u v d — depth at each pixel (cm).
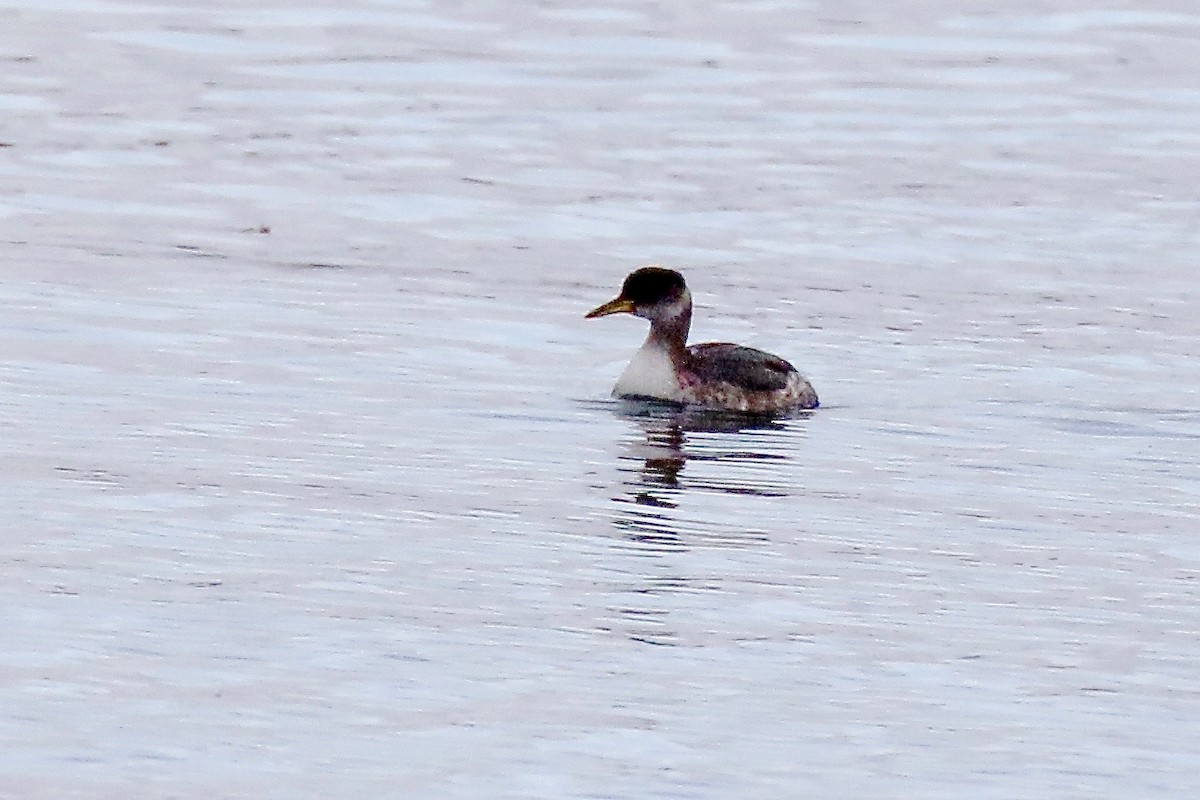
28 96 3434
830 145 3222
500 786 1078
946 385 2003
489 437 1777
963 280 2455
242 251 2528
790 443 1792
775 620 1335
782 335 2198
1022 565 1467
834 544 1504
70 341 2052
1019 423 1869
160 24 4038
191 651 1240
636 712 1176
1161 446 1803
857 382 2019
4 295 2241
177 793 1059
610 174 3006
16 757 1090
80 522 1484
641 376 1930
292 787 1069
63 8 4153
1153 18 4297
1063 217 2789
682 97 3553
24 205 2747
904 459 1745
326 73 3681
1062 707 1202
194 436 1733
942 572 1445
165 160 3045
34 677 1190
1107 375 2052
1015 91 3662
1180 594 1411
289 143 3167
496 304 2300
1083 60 3919
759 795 1077
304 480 1619
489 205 2816
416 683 1205
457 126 3303
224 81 3597
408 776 1086
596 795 1072
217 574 1382
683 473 1683
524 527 1519
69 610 1299
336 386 1927
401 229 2681
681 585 1398
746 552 1477
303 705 1169
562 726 1152
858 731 1159
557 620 1320
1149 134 3350
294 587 1362
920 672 1252
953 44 4034
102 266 2414
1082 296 2383
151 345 2052
